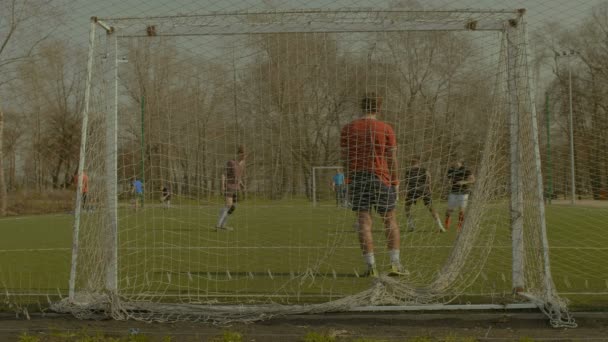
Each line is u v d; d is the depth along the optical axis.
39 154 24.97
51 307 4.83
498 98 5.27
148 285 5.88
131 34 5.16
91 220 5.11
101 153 5.12
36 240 11.37
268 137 6.38
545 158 10.72
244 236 10.84
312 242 9.67
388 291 4.98
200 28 5.14
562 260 7.46
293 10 5.06
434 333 4.19
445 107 5.74
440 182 6.08
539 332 4.19
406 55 5.68
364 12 5.08
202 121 6.28
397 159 5.92
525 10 5.02
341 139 5.88
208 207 6.79
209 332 4.29
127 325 4.48
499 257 7.14
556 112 10.09
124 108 6.11
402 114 5.86
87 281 5.16
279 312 4.61
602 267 6.84
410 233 7.39
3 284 6.06
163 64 5.95
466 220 5.55
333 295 5.31
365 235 5.89
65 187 24.03
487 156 5.37
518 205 5.13
